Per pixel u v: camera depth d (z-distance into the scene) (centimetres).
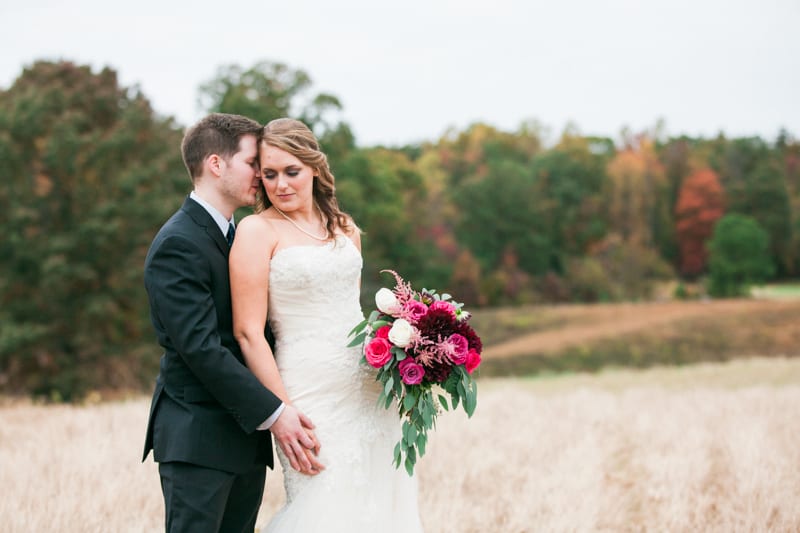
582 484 497
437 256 5188
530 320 4378
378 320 319
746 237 5447
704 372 1580
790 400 856
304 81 2744
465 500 482
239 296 309
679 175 6575
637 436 682
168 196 2305
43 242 2183
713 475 547
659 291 5744
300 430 300
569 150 6619
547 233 5931
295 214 332
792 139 7581
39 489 448
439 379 305
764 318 4047
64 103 2361
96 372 2209
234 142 313
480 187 5803
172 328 286
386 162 4894
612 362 3562
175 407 298
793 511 436
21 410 917
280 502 490
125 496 451
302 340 323
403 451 329
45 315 2220
